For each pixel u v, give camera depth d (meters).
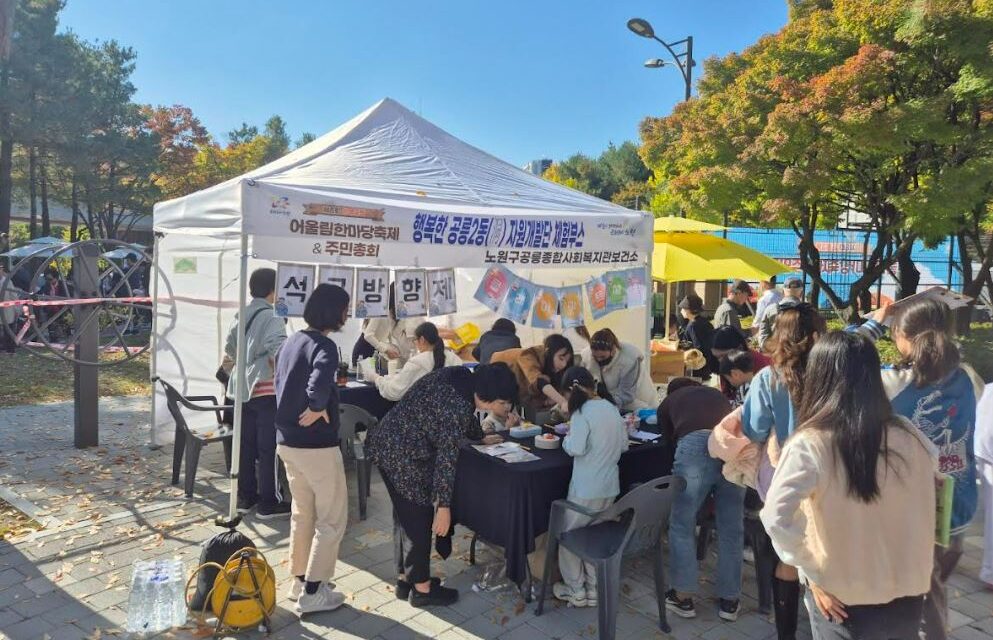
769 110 13.48
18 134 18.94
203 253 7.32
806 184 12.47
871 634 2.10
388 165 6.00
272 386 5.23
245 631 3.67
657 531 3.78
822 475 2.09
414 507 3.80
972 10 11.45
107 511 5.34
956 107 12.59
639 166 48.75
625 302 6.73
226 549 3.78
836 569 2.09
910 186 13.73
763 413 3.16
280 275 4.93
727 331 4.70
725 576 3.88
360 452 5.29
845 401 2.12
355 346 7.52
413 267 5.45
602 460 3.93
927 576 2.12
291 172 5.36
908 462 2.11
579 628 3.79
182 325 7.23
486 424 4.89
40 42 19.12
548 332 9.37
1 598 3.98
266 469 5.24
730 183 13.65
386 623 3.80
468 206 5.65
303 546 3.90
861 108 11.59
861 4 12.75
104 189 22.38
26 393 9.62
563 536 3.80
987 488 4.20
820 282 16.78
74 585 4.16
